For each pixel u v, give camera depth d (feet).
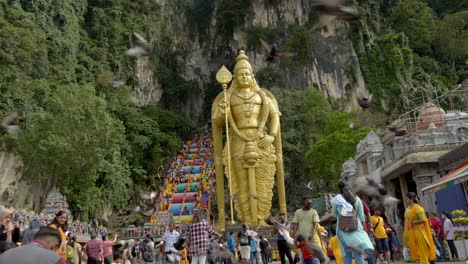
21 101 122.31
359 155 90.07
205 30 268.00
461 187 52.16
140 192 167.43
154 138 191.42
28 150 113.60
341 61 232.53
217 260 33.73
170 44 258.37
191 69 257.14
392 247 51.29
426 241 29.22
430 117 76.07
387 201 28.40
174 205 158.92
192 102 250.57
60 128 114.93
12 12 145.79
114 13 214.69
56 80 152.05
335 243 36.47
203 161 197.57
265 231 62.28
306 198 29.60
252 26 247.29
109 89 182.70
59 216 26.23
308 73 228.22
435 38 249.75
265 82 224.74
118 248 42.06
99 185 143.95
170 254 42.55
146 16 238.68
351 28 237.66
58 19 172.45
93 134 117.70
